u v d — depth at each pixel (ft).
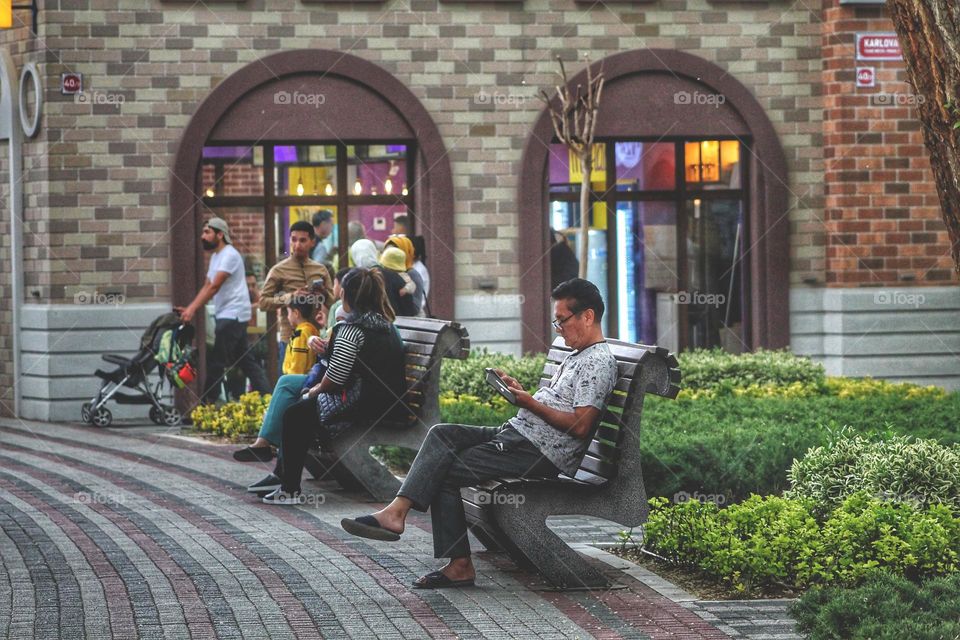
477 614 32.32
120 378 71.46
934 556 34.09
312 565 37.47
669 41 81.41
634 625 31.27
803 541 34.83
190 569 36.99
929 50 30.91
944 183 31.58
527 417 35.68
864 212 82.02
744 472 44.88
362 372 46.42
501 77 80.23
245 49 77.46
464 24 79.82
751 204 82.99
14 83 76.38
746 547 35.04
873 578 30.81
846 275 82.12
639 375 35.37
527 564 36.73
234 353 72.79
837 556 34.60
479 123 80.23
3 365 78.02
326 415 47.01
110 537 41.42
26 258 76.64
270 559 38.24
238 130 77.77
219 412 68.28
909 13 31.17
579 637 30.25
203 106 76.64
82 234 75.56
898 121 82.12
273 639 30.19
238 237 79.05
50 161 75.05
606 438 36.19
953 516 37.78
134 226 76.07
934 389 70.69
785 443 46.60
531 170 80.43
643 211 83.05
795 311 82.79
